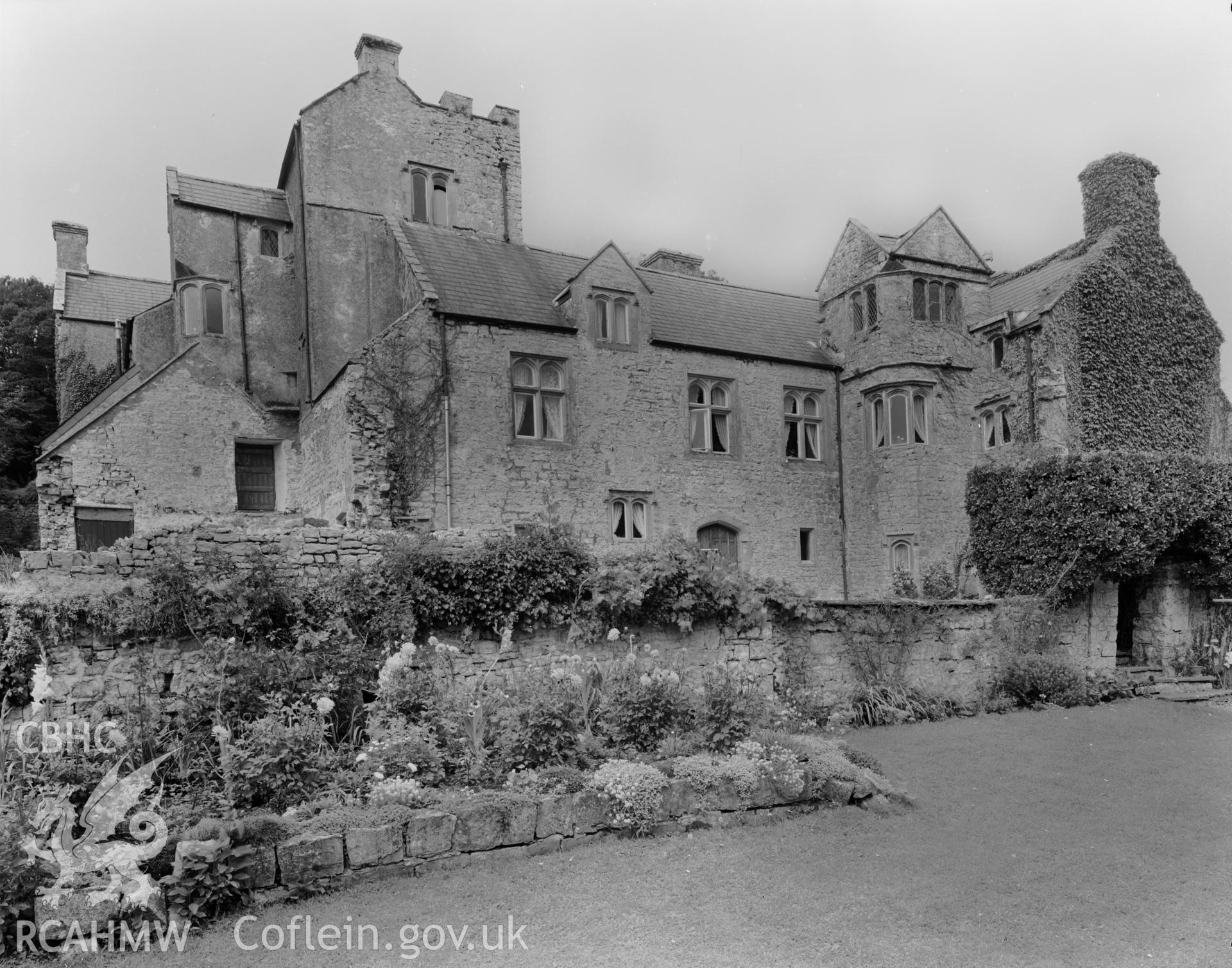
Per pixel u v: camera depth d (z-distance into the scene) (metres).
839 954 5.24
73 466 16.39
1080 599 15.51
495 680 9.84
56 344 24.50
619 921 5.68
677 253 26.06
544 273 20.16
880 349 20.36
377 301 19.55
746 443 20.28
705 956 5.20
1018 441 18.94
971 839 7.42
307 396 18.83
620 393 18.77
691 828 7.47
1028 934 5.55
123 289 26.14
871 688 12.62
